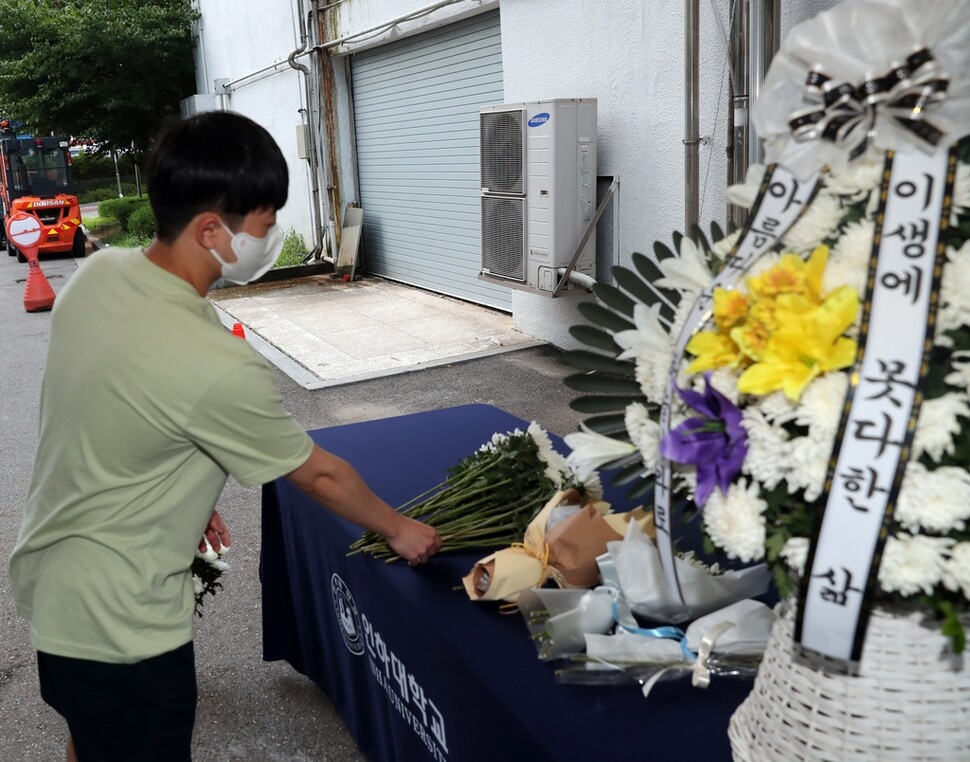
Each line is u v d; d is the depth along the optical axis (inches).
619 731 45.3
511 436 71.6
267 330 303.3
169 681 60.2
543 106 215.3
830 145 33.6
